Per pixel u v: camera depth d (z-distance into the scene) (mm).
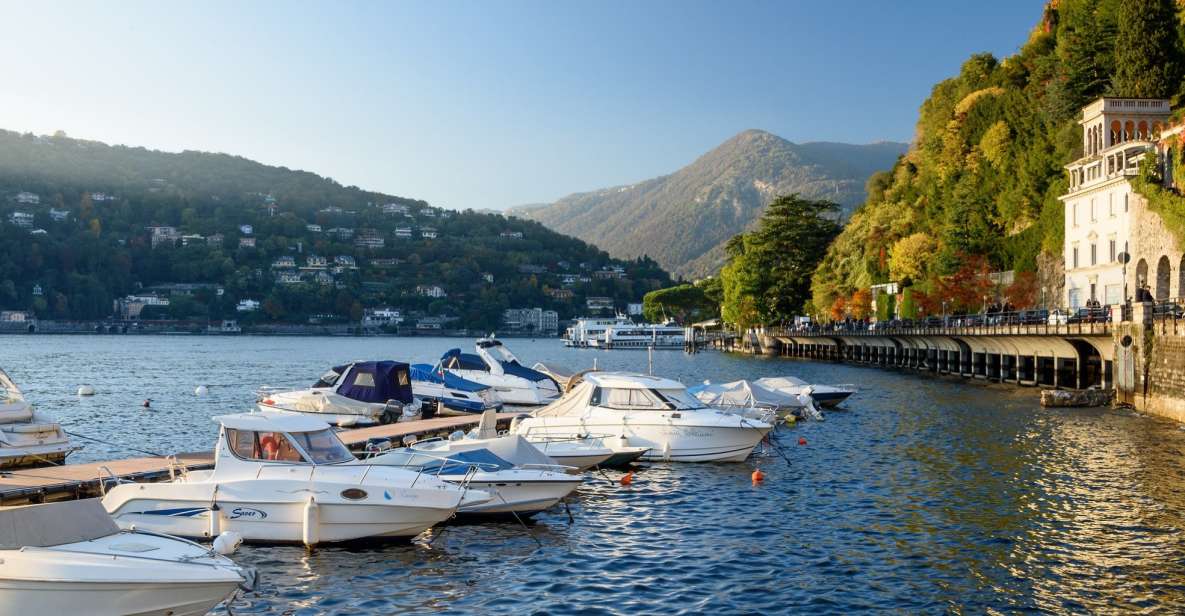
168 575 15586
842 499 28328
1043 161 101250
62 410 57188
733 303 158125
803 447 39125
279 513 22219
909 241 120062
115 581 15219
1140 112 79438
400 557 21844
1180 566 20594
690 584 19906
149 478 26625
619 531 24578
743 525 25141
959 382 77250
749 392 47344
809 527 24781
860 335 107000
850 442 40562
